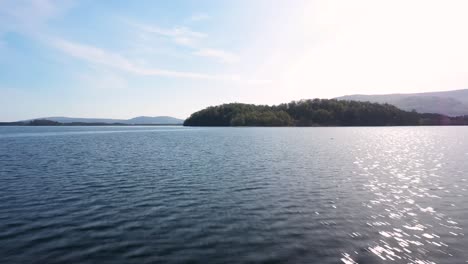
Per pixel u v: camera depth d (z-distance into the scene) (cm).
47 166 3806
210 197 2280
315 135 12056
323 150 5966
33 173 3281
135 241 1438
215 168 3659
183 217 1805
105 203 2098
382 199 2241
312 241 1449
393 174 3288
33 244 1393
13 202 2109
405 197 2300
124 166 3809
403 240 1467
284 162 4209
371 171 3478
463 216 1838
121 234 1527
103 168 3647
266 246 1389
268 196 2317
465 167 3797
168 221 1731
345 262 1234
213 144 7519
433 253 1326
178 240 1454
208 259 1255
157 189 2536
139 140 9425
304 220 1762
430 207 2031
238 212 1911
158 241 1441
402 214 1878
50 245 1383
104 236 1498
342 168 3691
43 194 2342
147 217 1800
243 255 1293
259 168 3669
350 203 2131
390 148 6444
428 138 10150
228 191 2475
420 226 1664
